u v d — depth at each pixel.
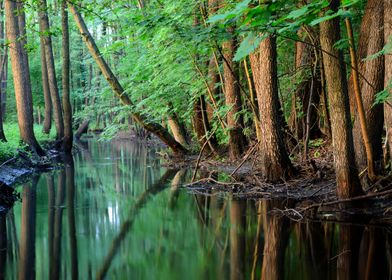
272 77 12.02
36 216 10.52
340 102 9.11
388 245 7.54
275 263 7.07
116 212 10.89
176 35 9.82
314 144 15.26
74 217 10.42
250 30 7.32
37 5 13.30
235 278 6.50
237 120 16.92
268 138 12.15
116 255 7.76
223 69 17.03
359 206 9.24
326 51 8.62
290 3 8.56
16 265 7.38
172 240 8.54
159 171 18.11
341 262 6.94
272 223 9.17
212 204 11.28
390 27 8.69
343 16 6.73
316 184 11.58
